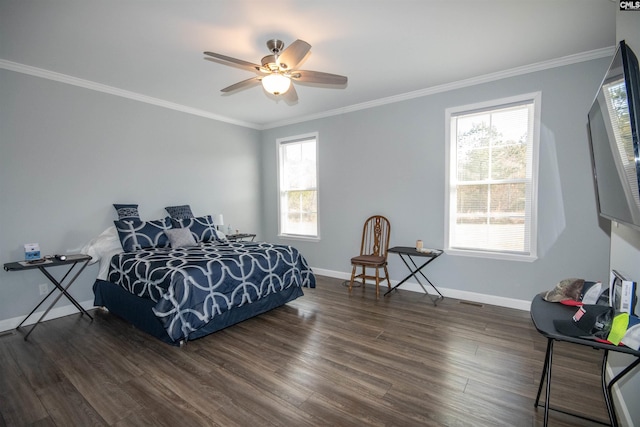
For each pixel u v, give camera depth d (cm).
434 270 386
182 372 217
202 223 421
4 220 296
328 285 437
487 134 348
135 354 243
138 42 261
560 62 300
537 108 313
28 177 309
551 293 179
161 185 422
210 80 347
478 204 356
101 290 334
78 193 344
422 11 222
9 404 185
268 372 217
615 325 125
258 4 212
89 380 208
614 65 132
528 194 327
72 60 294
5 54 280
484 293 354
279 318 315
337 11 221
